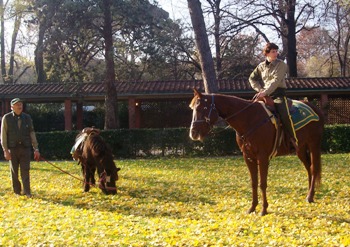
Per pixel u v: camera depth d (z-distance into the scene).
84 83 28.52
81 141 11.67
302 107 9.17
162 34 28.34
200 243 6.37
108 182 10.89
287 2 33.12
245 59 39.34
